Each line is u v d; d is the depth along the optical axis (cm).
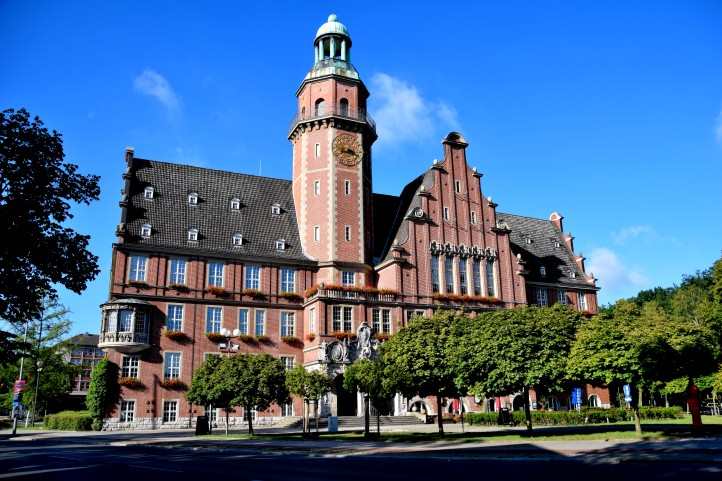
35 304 2455
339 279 6400
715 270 5944
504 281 7150
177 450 3312
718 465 2019
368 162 7138
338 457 2752
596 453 2508
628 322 3688
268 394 4284
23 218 2339
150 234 5891
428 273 6681
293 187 7138
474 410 6391
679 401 8188
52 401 9656
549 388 3750
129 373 5466
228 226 6431
